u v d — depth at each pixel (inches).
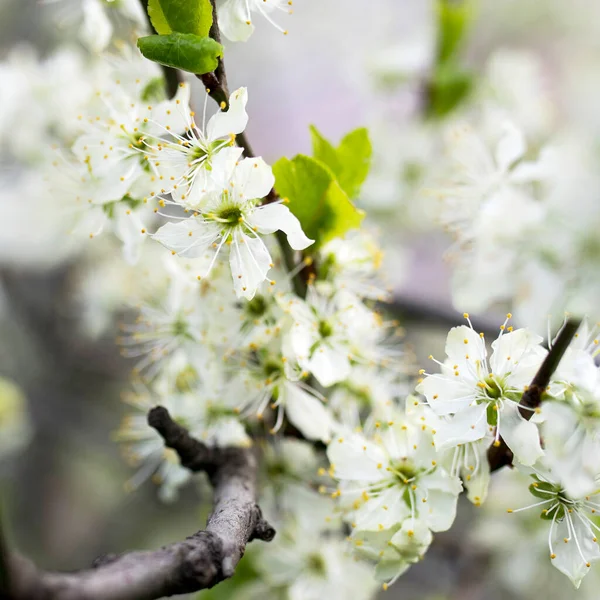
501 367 20.8
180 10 20.7
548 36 39.2
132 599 19.3
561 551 20.7
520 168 22.9
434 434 20.8
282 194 21.4
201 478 23.4
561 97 31.3
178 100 21.4
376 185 25.9
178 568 19.5
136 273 24.6
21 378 31.9
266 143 38.8
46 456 32.0
